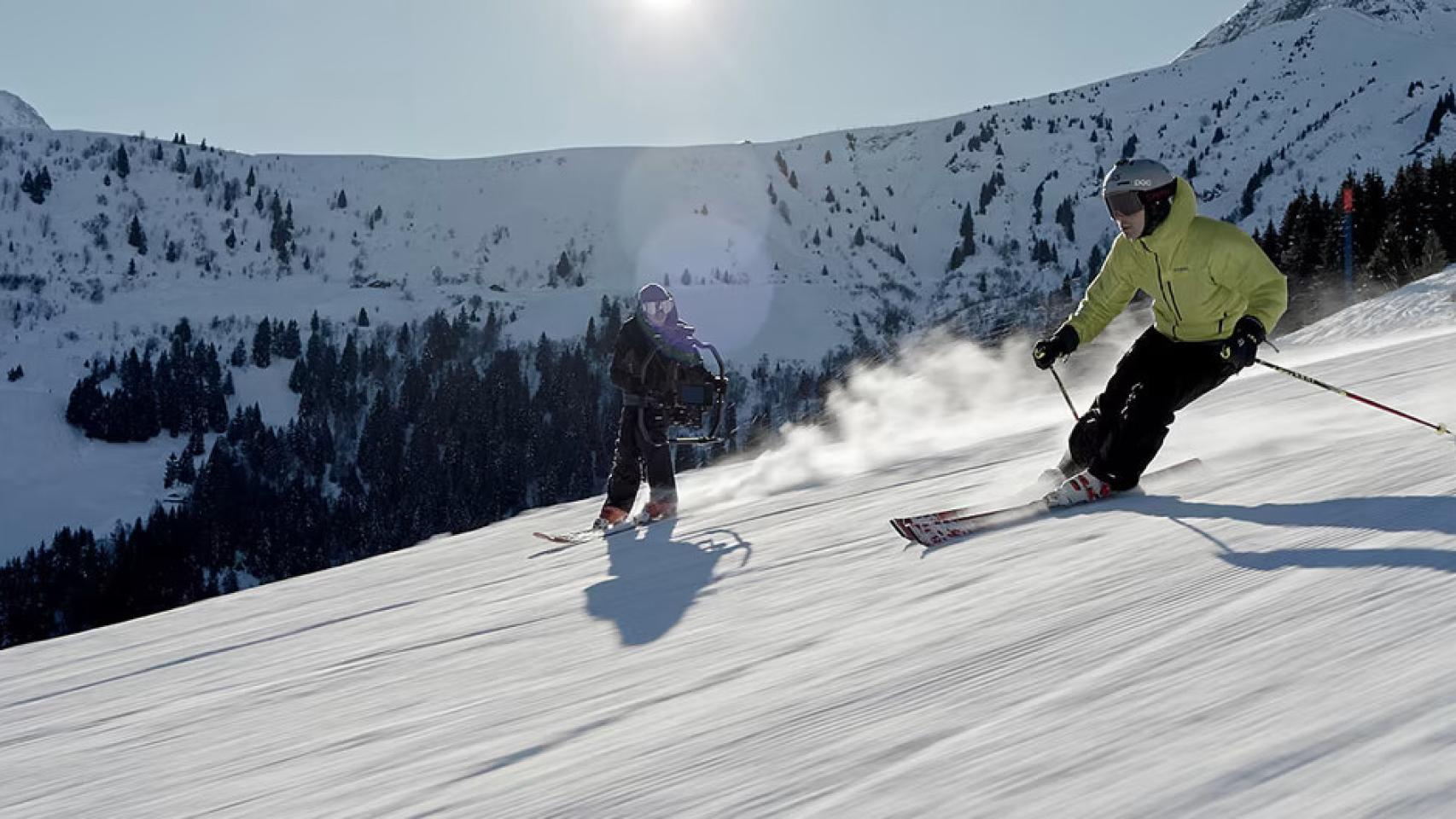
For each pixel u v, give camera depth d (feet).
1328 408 19.19
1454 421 14.88
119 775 9.28
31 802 8.93
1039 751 5.17
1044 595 8.79
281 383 579.89
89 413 486.38
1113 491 13.57
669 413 22.53
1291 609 6.59
